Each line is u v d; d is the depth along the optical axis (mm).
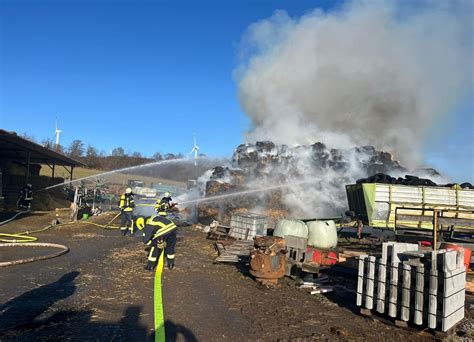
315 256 8031
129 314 5211
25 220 15742
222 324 5043
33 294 5871
